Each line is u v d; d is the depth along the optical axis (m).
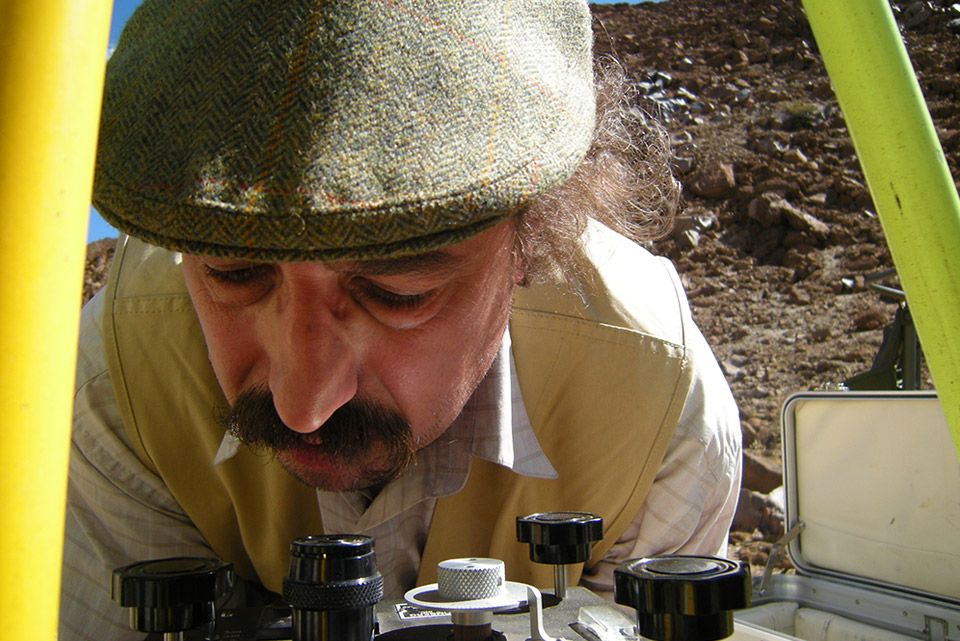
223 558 1.46
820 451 1.85
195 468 1.37
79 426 1.36
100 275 8.63
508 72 0.71
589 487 1.38
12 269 0.35
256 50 0.63
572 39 0.84
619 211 1.32
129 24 0.77
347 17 0.63
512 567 1.36
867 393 1.72
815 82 13.41
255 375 0.90
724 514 1.53
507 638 0.79
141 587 0.70
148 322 1.32
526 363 1.34
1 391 0.34
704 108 13.17
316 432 0.87
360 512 1.29
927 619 1.60
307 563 0.67
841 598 1.78
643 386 1.35
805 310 8.98
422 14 0.67
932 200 0.56
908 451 1.66
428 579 1.34
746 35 15.01
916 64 12.71
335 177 0.60
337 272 0.75
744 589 0.63
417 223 0.63
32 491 0.35
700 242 10.44
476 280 0.86
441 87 0.65
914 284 0.57
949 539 1.59
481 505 1.33
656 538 1.45
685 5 16.78
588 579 1.48
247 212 0.59
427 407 0.92
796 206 10.60
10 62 0.35
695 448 1.41
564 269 1.24
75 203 0.36
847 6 0.57
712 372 1.50
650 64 14.60
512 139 0.69
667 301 1.47
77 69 0.36
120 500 1.39
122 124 0.67
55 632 0.37
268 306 0.80
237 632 0.84
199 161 0.61
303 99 0.61
